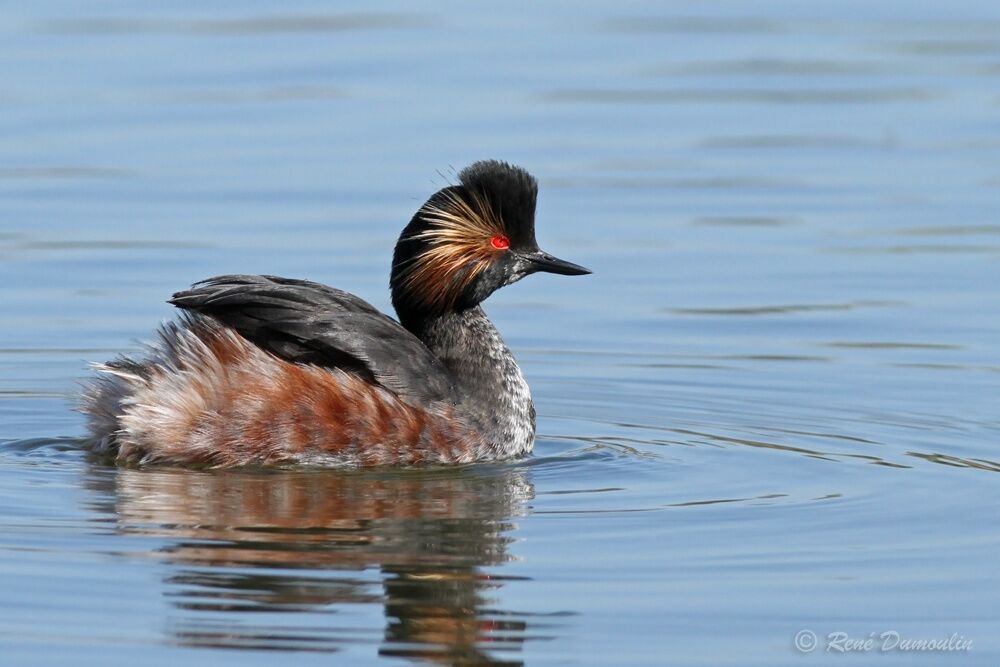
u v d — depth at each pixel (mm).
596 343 17719
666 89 26016
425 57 27062
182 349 13133
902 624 10172
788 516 12055
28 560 10820
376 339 13336
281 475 12977
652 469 13367
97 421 13430
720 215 21453
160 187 21812
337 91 25484
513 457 13828
